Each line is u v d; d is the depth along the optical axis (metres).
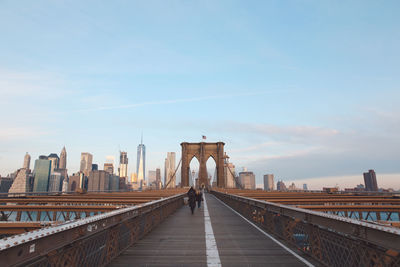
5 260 2.14
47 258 2.85
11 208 16.61
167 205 13.13
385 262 2.92
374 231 3.13
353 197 20.16
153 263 4.89
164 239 7.13
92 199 18.22
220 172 102.06
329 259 4.46
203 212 15.50
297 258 5.24
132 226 6.50
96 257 4.29
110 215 4.51
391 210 14.34
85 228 3.77
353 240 3.68
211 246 6.28
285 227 6.96
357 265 3.54
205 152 105.88
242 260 5.11
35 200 17.92
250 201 11.53
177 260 5.09
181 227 9.37
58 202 17.67
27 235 2.43
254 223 10.41
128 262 4.95
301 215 5.70
